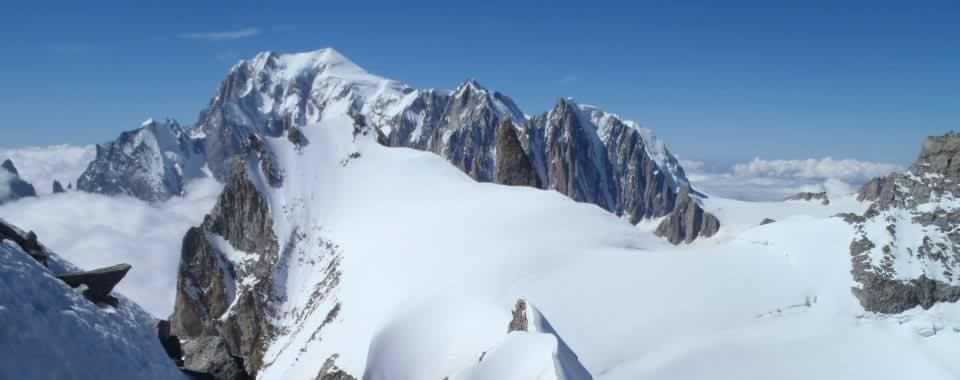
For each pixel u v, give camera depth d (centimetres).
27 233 3212
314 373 9631
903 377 6044
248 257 16675
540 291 8581
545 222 11706
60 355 2109
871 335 6744
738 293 7850
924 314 6981
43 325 2119
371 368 8025
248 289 15350
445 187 16362
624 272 8831
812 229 8856
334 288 12875
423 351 8175
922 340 6538
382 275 11406
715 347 6775
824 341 6719
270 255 15950
